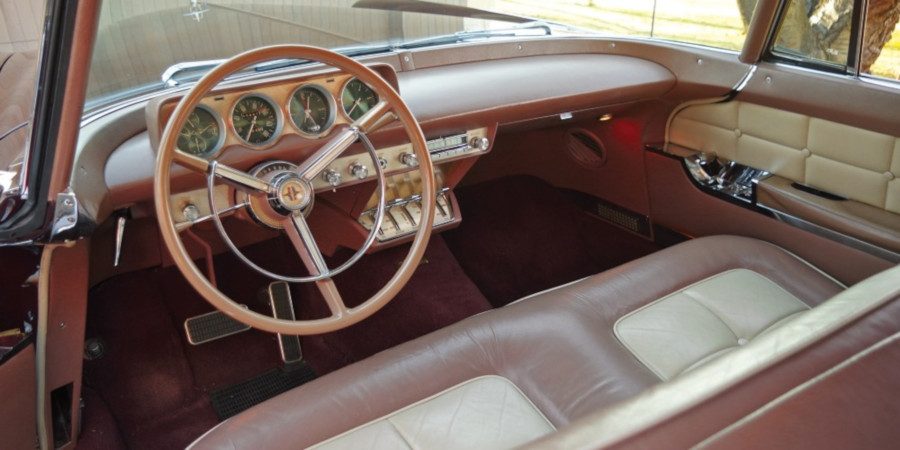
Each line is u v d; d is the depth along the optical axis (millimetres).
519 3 2555
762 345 903
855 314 925
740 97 2330
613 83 2354
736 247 1989
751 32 2234
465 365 1557
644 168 2729
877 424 774
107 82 1846
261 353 2324
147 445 2004
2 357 1405
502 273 2795
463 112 2078
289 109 1714
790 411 772
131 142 1805
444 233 2939
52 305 1529
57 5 1138
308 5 2139
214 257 2520
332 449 1359
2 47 1373
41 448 1652
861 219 2068
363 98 1841
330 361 2348
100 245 2102
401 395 1476
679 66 2488
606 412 822
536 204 3100
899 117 1924
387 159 2086
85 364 2160
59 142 1280
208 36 1994
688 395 808
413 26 2420
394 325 2500
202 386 2191
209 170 1522
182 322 2330
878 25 1942
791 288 1864
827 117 2105
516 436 1389
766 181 2322
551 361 1561
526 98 2184
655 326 1685
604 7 2617
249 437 1381
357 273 2658
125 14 1788
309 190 1634
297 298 2529
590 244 2947
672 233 2727
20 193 1307
